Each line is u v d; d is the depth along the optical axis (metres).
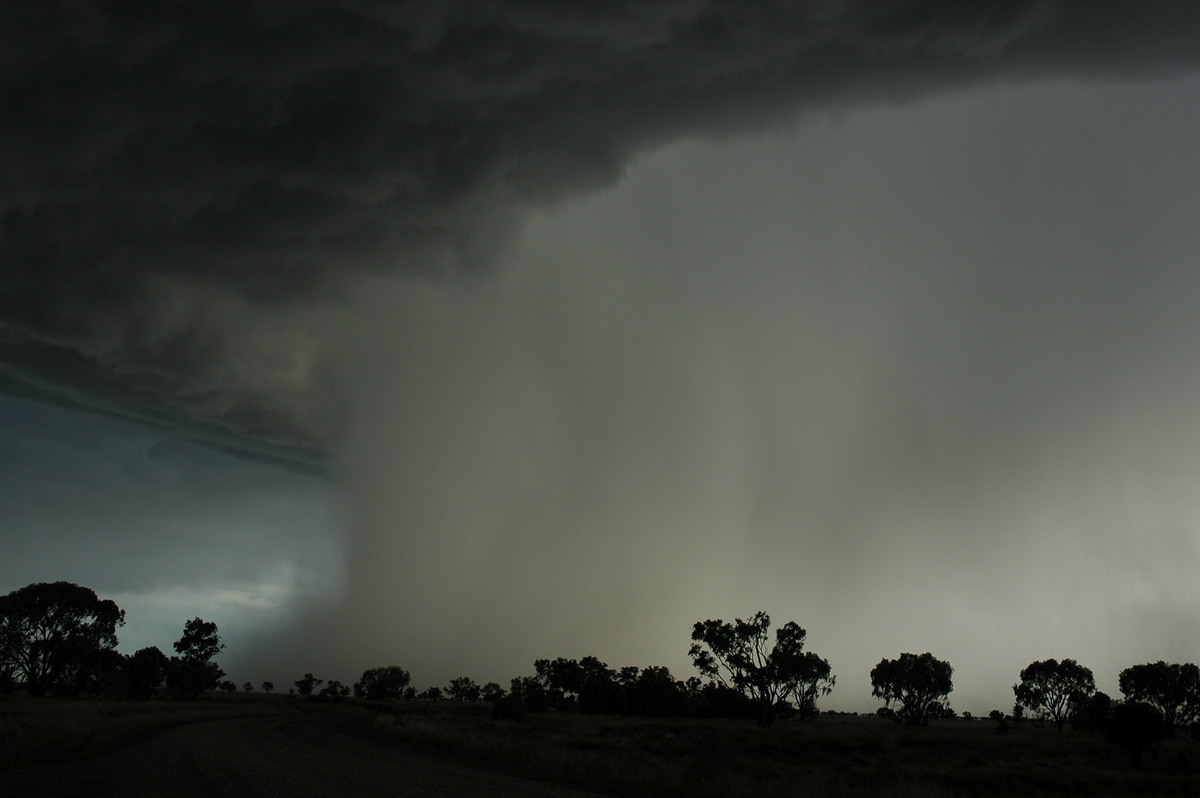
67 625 85.75
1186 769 39.62
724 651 88.81
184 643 120.69
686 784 17.91
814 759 38.81
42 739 22.03
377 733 40.03
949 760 39.59
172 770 17.77
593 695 119.31
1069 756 44.50
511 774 19.67
